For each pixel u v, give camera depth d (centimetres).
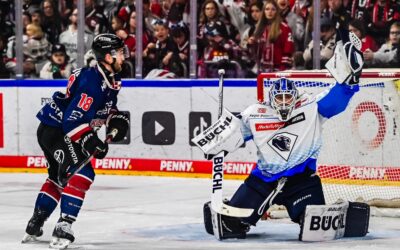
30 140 1892
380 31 1731
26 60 1995
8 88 1898
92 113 980
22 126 1895
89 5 1938
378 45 1736
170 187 1609
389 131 1332
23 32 1984
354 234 1059
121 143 1828
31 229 1038
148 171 1808
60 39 1980
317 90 1277
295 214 1041
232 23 1850
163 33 1888
